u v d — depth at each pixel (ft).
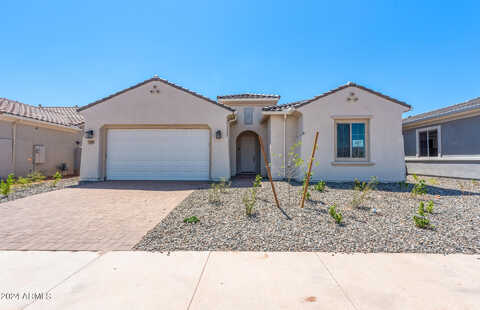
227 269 12.07
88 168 41.24
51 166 55.16
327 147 38.52
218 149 41.60
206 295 9.90
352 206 23.07
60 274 11.53
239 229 17.44
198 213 21.21
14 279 11.10
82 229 17.65
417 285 10.63
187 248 14.55
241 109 53.01
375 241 15.42
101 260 13.01
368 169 38.19
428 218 19.67
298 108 38.68
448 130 44.39
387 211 21.61
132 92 41.81
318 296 9.84
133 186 35.86
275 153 42.83
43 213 21.65
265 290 10.25
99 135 41.55
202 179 42.16
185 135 42.55
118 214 21.35
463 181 39.99
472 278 11.21
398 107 38.34
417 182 38.63
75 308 9.07
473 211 21.59
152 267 12.26
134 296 9.82
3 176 44.96
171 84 41.63
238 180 43.27
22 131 48.37
